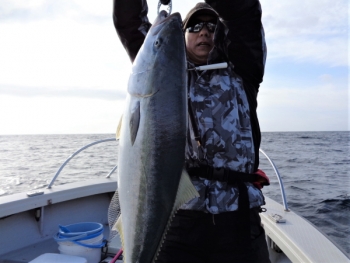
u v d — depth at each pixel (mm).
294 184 12734
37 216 3701
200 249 1890
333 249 2488
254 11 1930
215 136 1944
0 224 3395
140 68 1801
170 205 1731
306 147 36250
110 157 27844
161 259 1922
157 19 1910
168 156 1729
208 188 1906
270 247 3344
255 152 2102
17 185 15664
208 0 1874
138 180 1718
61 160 30234
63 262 2838
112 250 3500
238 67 2094
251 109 2148
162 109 1746
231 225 1892
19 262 3195
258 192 1994
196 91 2049
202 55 2197
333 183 12758
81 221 4148
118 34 2240
